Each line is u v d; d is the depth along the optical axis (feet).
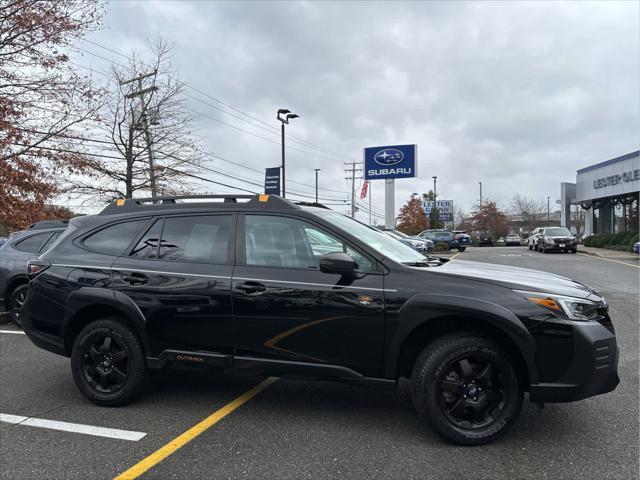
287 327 13.02
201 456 11.44
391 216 106.22
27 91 47.21
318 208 15.23
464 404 11.80
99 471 10.81
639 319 26.94
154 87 75.41
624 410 14.03
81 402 15.20
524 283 12.08
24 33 45.42
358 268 12.80
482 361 11.85
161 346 14.19
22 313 15.83
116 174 73.87
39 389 16.51
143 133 76.48
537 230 112.68
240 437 12.47
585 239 112.78
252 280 13.33
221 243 14.17
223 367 13.64
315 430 12.87
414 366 12.23
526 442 12.01
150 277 14.25
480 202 252.83
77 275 15.02
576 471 10.55
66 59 47.60
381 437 12.41
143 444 12.14
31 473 10.75
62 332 15.06
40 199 42.86
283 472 10.65
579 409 14.15
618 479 10.21
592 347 11.33
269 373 13.33
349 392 15.94
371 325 12.37
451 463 10.96
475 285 12.00
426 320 11.96
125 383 14.48
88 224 15.94
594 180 114.62
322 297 12.73
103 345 14.74
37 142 48.39
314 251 13.35
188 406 14.71
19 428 13.21
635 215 100.63
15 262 27.50
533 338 11.39
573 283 13.25
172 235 14.74
